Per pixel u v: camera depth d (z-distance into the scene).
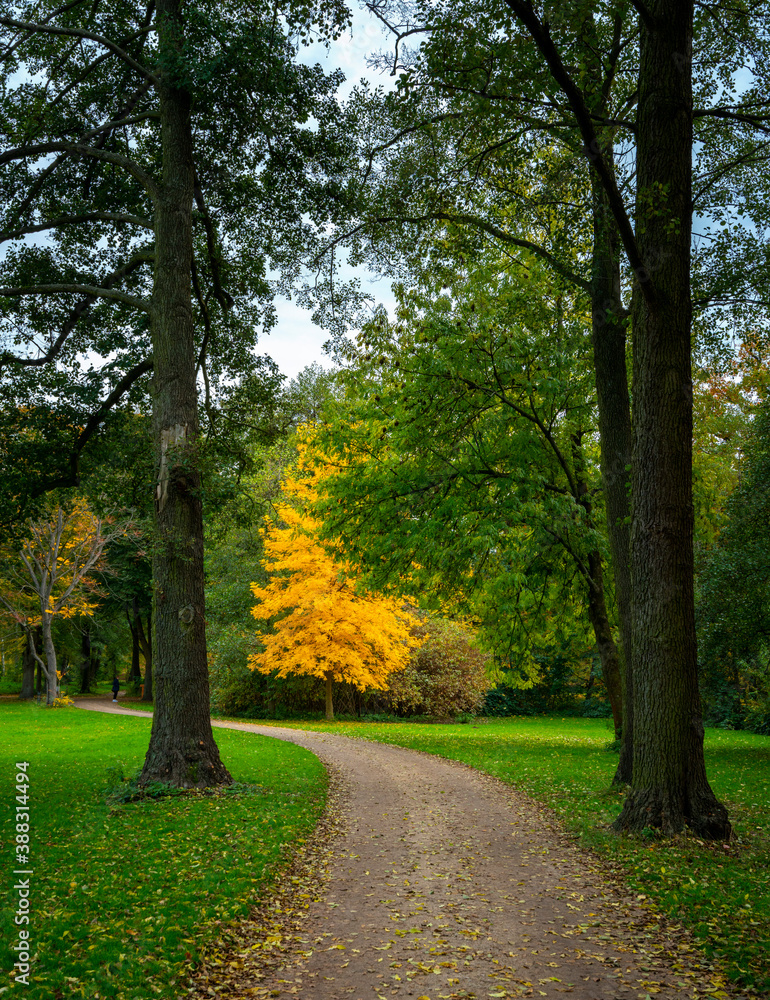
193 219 14.88
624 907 5.80
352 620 24.95
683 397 8.47
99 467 15.00
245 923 5.55
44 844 7.84
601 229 10.96
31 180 13.77
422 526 14.59
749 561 15.74
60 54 13.50
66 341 14.95
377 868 7.23
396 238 12.21
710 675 17.70
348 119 12.87
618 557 11.52
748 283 11.36
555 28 7.84
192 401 12.16
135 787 10.65
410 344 13.78
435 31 8.38
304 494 24.98
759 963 4.54
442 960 4.82
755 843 7.71
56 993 4.20
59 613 34.03
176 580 11.52
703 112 9.44
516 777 13.14
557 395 14.21
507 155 10.61
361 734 22.53
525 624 17.06
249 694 32.41
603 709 38.59
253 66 11.52
